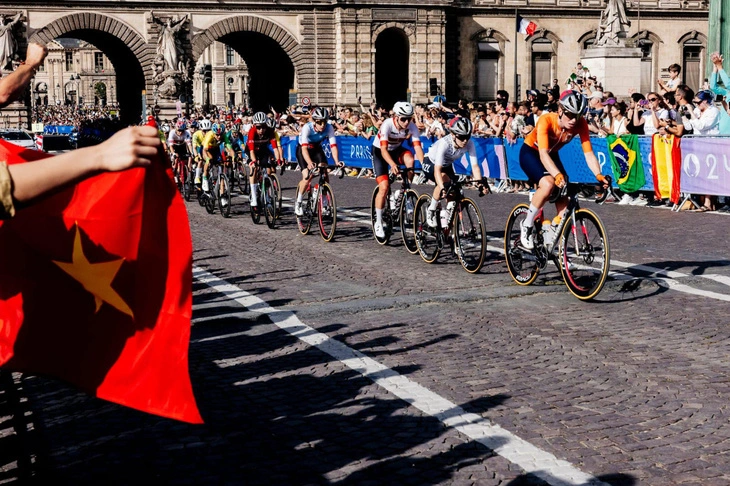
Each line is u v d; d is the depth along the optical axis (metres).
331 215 15.29
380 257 13.49
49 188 2.38
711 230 15.24
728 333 8.37
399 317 9.34
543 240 10.40
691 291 10.27
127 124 68.88
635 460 5.30
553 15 68.31
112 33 60.12
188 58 61.44
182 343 3.17
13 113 58.94
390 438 5.75
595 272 9.71
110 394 3.24
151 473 5.25
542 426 5.92
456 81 67.19
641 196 19.92
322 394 6.76
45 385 7.16
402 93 67.19
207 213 21.14
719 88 20.58
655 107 18.98
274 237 16.20
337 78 63.81
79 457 5.53
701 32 70.62
